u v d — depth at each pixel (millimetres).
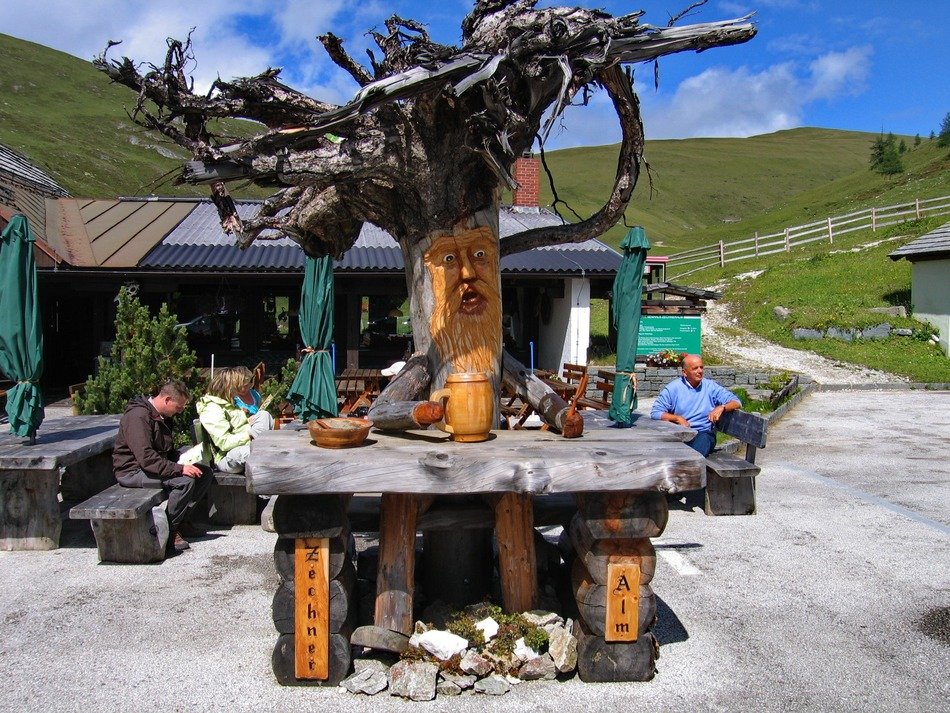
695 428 6750
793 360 19484
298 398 6727
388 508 3598
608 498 3359
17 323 5629
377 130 3746
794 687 3424
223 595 4578
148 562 5168
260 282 14945
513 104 3754
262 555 5375
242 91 3590
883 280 24906
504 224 16688
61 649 3795
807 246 33062
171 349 8656
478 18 3877
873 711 3221
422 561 4414
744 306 25094
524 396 4379
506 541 3748
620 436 3951
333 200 4344
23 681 3447
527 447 3541
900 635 4016
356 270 13703
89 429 6711
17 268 5617
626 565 3410
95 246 14344
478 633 3539
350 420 3715
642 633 3457
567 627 3674
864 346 20375
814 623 4168
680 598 4547
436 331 4051
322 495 3336
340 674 3408
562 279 15695
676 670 3582
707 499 6480
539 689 3383
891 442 10305
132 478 5332
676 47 3852
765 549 5523
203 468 5582
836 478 8016
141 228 15766
